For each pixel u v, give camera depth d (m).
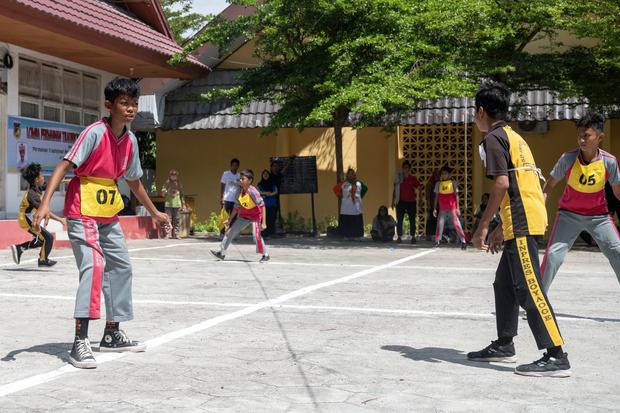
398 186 22.30
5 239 17.78
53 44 19.62
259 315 9.20
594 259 17.36
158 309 9.60
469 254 18.31
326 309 9.66
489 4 20.50
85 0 20.61
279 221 25.41
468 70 20.06
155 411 5.36
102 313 9.25
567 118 23.42
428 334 8.16
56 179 6.57
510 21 20.31
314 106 21.28
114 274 7.13
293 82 20.95
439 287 11.89
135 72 24.19
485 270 14.43
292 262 15.84
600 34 19.12
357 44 19.84
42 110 20.98
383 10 20.31
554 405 5.60
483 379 6.32
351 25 21.19
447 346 7.57
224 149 27.45
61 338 7.83
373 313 9.41
